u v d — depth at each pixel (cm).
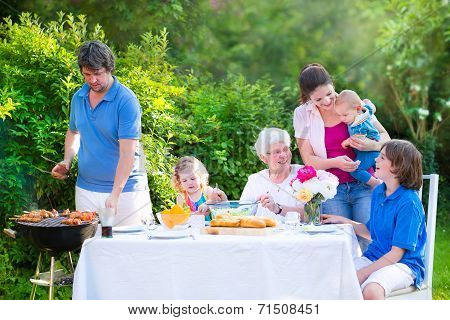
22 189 676
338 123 609
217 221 507
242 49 1908
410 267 513
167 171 727
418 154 519
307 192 529
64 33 754
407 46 1255
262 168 791
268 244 468
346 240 468
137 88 720
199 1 1188
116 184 568
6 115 673
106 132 574
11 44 715
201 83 983
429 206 553
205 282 468
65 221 523
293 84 1086
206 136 786
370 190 610
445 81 1212
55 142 685
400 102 1203
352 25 1814
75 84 685
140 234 505
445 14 1227
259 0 1955
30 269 688
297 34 1923
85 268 471
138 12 1059
